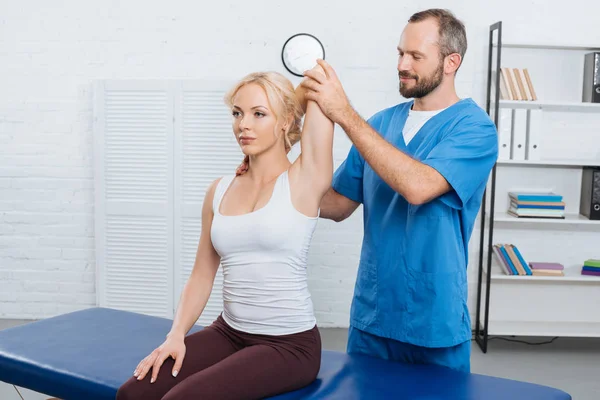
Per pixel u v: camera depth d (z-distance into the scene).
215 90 3.87
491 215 3.81
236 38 4.06
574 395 3.24
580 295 4.21
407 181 1.78
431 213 1.94
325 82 1.68
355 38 4.04
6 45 4.12
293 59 4.01
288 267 1.65
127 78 4.11
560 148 4.11
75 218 4.22
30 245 4.25
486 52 4.04
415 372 1.91
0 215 4.23
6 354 2.00
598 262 3.97
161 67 4.10
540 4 4.02
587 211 3.94
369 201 2.08
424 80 1.96
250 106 1.66
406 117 2.10
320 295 4.21
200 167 3.93
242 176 1.75
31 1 4.09
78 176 4.19
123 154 3.96
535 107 4.05
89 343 2.10
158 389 1.60
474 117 1.97
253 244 1.62
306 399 1.69
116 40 4.09
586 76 3.96
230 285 1.69
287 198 1.63
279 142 1.71
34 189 4.21
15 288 4.29
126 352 2.03
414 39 1.95
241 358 1.59
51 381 1.88
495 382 1.84
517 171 4.11
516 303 4.21
